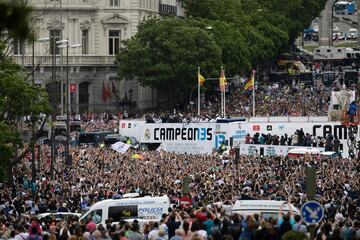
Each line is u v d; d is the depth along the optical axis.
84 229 133.62
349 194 192.25
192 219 131.88
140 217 156.12
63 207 178.38
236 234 126.62
